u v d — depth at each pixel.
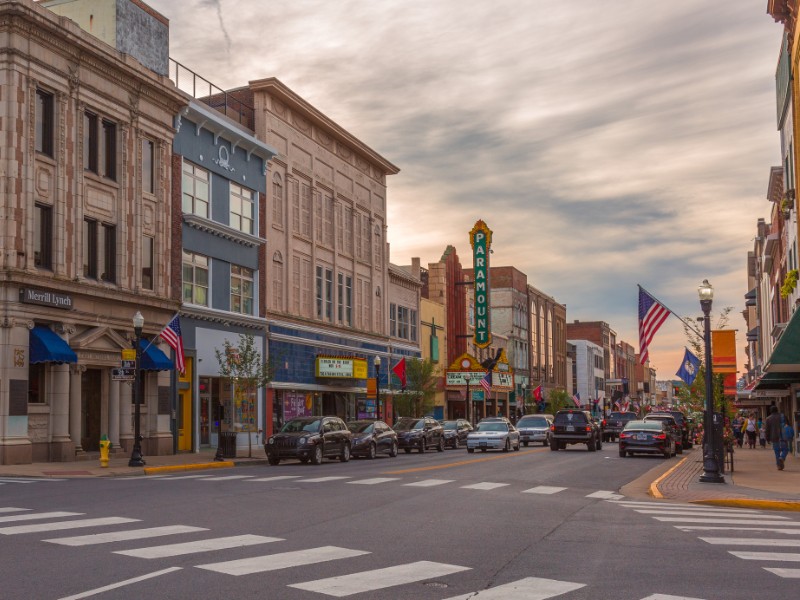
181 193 38.31
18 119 28.61
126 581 8.41
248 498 17.25
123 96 34.12
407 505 16.30
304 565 9.45
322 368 49.69
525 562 9.92
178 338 32.50
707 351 22.69
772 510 16.34
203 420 39.69
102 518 13.47
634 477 25.25
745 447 51.47
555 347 117.88
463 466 29.11
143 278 35.34
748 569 9.44
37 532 11.80
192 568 9.14
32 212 29.02
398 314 64.25
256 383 36.16
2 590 7.98
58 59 30.50
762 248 64.44
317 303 51.69
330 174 54.03
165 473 26.98
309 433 31.91
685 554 10.51
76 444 30.62
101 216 32.88
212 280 40.81
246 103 46.75
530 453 39.69
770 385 41.12
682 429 45.31
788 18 33.03
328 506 15.91
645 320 29.47
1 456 27.30
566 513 15.28
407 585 8.45
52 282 29.36
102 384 33.06
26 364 28.42
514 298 96.25
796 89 32.00
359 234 58.31
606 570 9.41
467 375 64.88
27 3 28.53
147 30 36.47
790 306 40.56
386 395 59.81
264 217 45.69
